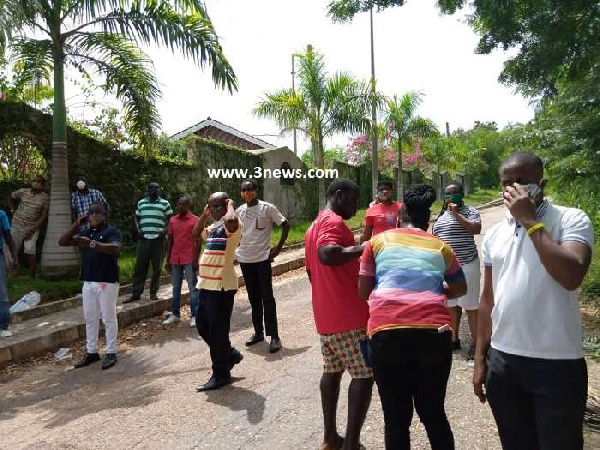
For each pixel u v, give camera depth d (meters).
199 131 22.38
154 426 4.16
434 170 37.19
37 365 6.23
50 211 9.05
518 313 2.34
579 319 2.32
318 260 3.50
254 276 6.14
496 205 35.03
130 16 9.26
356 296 3.41
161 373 5.59
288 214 18.89
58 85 9.13
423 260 2.90
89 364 6.09
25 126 10.53
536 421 2.31
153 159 12.90
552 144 6.54
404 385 2.82
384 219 6.03
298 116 16.72
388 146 27.70
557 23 5.74
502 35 6.10
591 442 3.46
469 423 3.94
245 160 16.70
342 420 4.06
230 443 3.79
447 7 6.43
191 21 9.47
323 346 3.55
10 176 11.99
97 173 11.71
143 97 9.82
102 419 4.39
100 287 5.98
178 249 7.52
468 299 5.27
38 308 7.67
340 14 6.91
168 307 8.45
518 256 2.39
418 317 2.73
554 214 2.36
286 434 3.88
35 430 4.30
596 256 7.68
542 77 6.14
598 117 6.04
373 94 16.86
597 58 5.76
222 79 9.73
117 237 6.05
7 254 9.05
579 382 2.27
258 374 5.23
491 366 2.48
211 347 4.91
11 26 7.00
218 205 4.97
